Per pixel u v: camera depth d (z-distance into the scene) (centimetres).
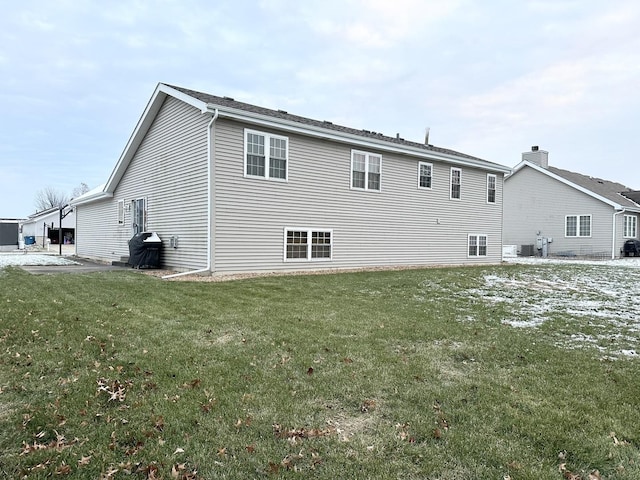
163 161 1296
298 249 1214
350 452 247
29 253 2439
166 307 624
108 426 272
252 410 298
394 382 353
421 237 1559
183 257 1177
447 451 249
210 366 380
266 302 682
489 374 378
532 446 256
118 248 1655
